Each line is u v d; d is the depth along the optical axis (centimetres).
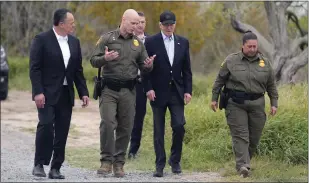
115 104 3127
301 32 7438
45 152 3081
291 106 3919
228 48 9575
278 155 3559
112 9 8912
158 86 3216
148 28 8719
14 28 11781
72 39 3102
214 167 3503
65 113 3086
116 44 3098
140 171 3478
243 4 8144
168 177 3206
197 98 4891
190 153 3725
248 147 3173
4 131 5497
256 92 3103
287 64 6253
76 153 4266
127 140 3203
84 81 3153
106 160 3181
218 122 4009
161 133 3231
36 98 3000
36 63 3014
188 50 3262
